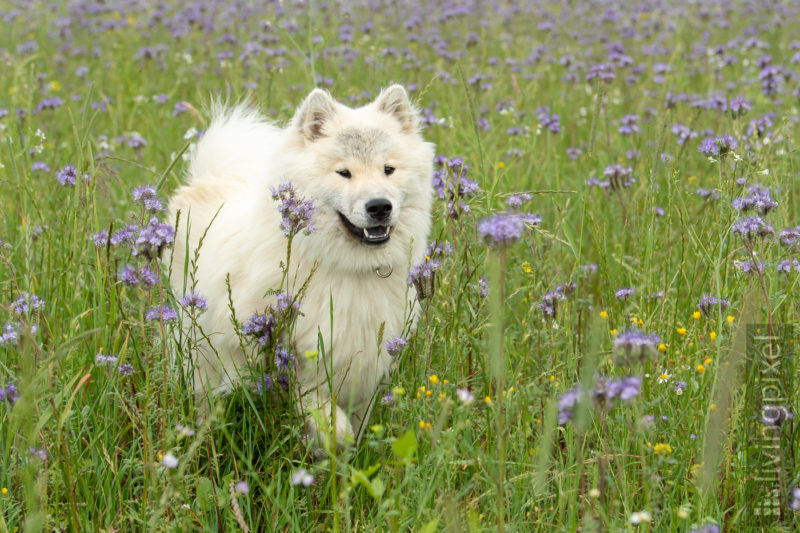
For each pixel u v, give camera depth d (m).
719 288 3.84
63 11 14.59
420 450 3.68
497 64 10.00
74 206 4.78
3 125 6.71
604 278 4.96
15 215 5.77
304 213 3.75
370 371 4.38
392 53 9.89
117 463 3.72
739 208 4.11
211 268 4.51
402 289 4.45
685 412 3.75
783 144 5.26
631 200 5.86
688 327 4.58
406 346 4.19
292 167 4.32
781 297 4.11
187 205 4.90
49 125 7.58
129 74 10.15
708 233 5.02
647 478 3.15
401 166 4.43
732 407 3.65
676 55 10.23
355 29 12.50
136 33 12.78
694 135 6.61
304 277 4.26
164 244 3.43
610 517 3.30
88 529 3.40
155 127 8.22
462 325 4.63
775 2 15.11
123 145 7.86
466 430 3.64
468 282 4.59
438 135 7.73
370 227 4.16
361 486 3.79
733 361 3.32
